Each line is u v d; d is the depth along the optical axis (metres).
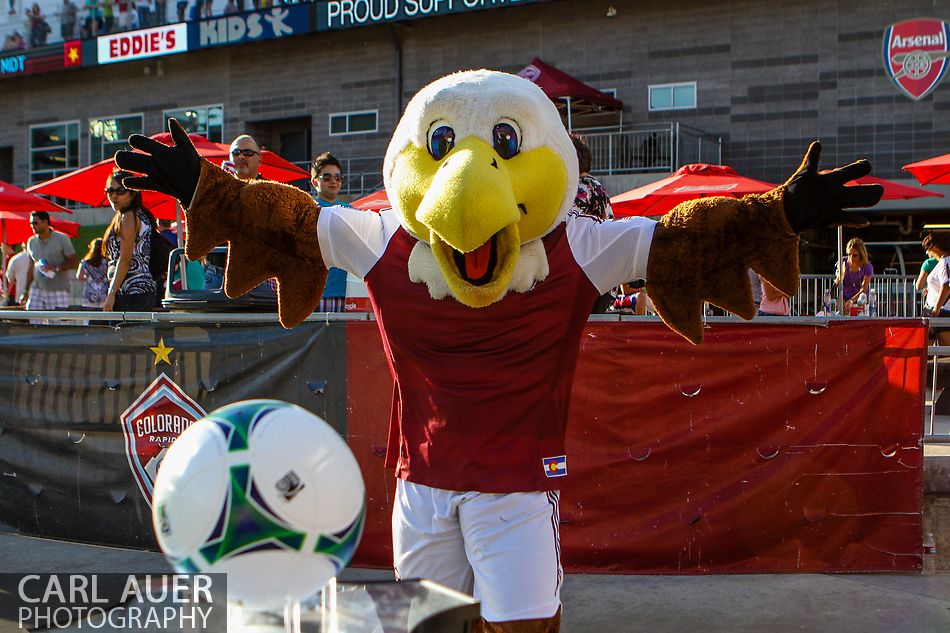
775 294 7.09
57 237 9.00
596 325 4.35
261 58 21.12
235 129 21.45
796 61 17.22
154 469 4.91
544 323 2.52
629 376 4.35
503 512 2.46
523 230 2.48
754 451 4.33
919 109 16.52
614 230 2.59
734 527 4.35
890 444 4.30
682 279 2.58
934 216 17.06
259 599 1.44
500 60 19.19
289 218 2.67
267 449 1.40
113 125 22.73
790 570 4.37
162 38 21.42
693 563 4.39
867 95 16.81
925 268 9.65
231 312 4.80
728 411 4.32
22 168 23.73
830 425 4.30
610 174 17.25
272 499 1.38
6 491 5.27
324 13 19.83
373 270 2.63
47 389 5.14
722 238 2.53
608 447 4.38
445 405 2.52
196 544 1.39
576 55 18.66
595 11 18.50
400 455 2.66
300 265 2.73
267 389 4.68
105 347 4.98
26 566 4.66
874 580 4.30
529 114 2.47
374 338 4.54
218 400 4.77
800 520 4.33
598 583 4.34
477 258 2.40
